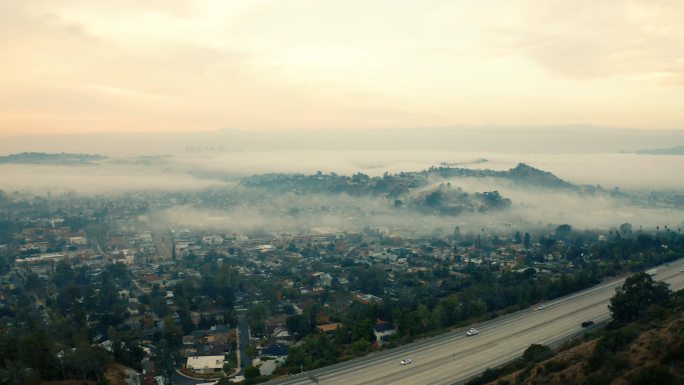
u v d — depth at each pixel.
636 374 61.56
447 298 154.50
